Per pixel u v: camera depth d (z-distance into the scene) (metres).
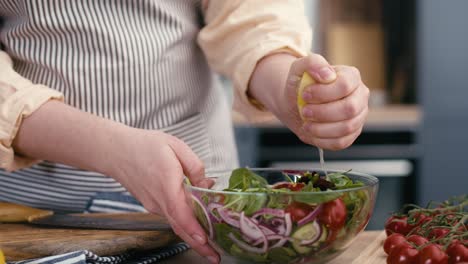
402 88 4.16
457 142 3.70
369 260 1.19
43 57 1.48
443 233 1.18
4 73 1.33
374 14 4.26
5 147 1.29
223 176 1.23
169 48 1.53
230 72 1.49
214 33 1.52
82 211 1.53
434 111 3.73
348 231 1.08
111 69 1.48
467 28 3.71
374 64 4.25
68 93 1.49
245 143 3.60
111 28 1.47
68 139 1.23
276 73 1.33
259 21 1.47
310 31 1.50
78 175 1.49
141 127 1.54
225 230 1.07
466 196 1.25
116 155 1.19
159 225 1.29
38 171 1.50
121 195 1.49
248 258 1.09
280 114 1.30
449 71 3.74
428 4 3.74
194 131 1.61
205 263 1.22
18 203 1.54
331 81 1.06
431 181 3.69
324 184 1.12
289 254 1.07
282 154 3.60
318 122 1.10
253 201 1.05
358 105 1.08
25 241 1.20
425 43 3.74
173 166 1.15
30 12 1.46
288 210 1.04
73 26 1.46
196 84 1.62
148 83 1.51
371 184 1.10
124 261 1.22
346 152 3.60
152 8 1.50
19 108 1.27
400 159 3.64
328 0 4.27
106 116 1.50
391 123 3.64
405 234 1.25
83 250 1.15
